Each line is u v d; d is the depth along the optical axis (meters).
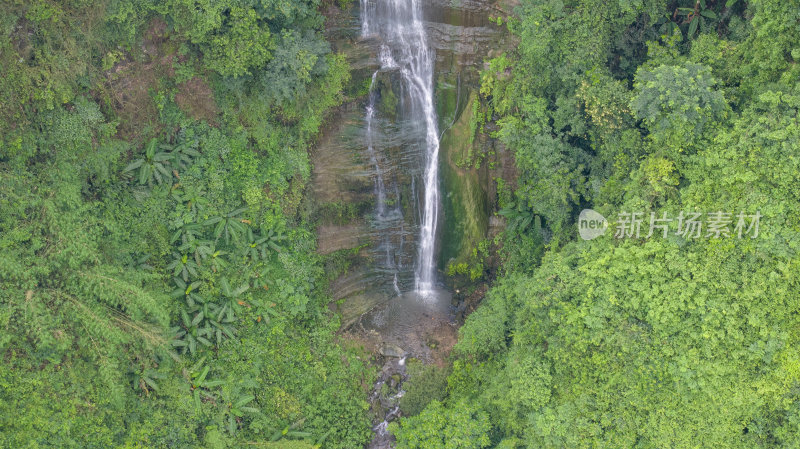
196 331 18.33
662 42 18.11
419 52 19.97
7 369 14.50
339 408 20.06
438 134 20.83
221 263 18.69
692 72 15.51
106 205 17.02
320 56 18.39
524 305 18.92
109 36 16.05
